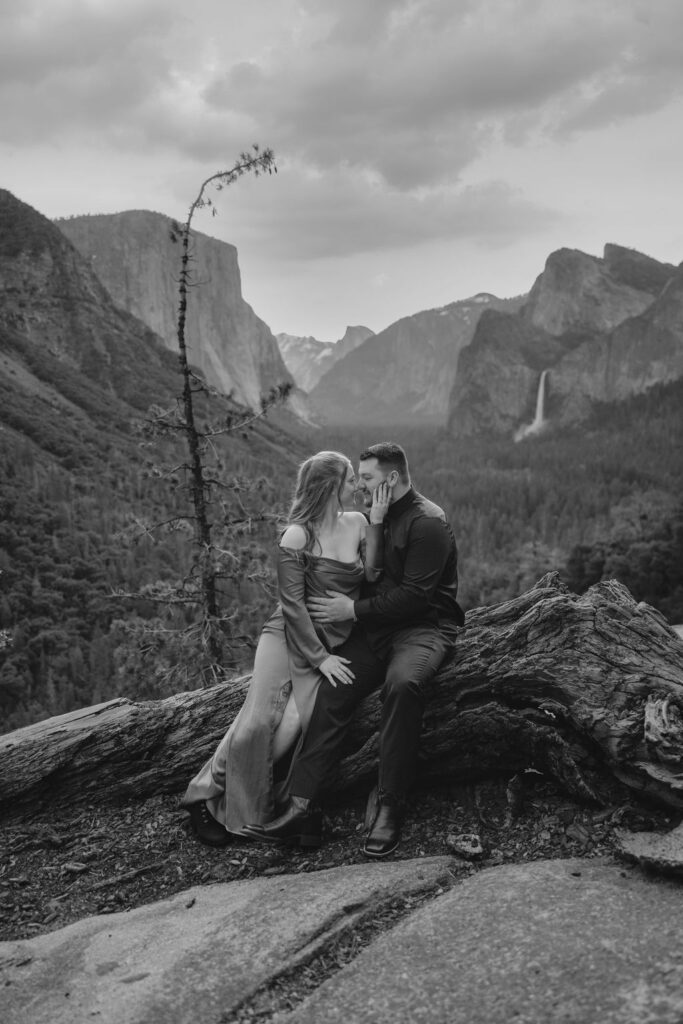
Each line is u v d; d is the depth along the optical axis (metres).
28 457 136.50
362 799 4.46
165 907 3.76
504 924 3.07
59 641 79.81
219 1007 2.88
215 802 4.37
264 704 4.25
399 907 3.40
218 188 13.12
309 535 4.36
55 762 4.95
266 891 3.66
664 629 4.39
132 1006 2.94
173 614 13.62
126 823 4.81
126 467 146.62
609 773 3.98
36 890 4.26
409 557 4.21
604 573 74.44
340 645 4.33
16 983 3.24
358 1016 2.72
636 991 2.55
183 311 13.35
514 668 4.21
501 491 192.12
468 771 4.31
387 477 4.27
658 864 3.21
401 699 3.96
